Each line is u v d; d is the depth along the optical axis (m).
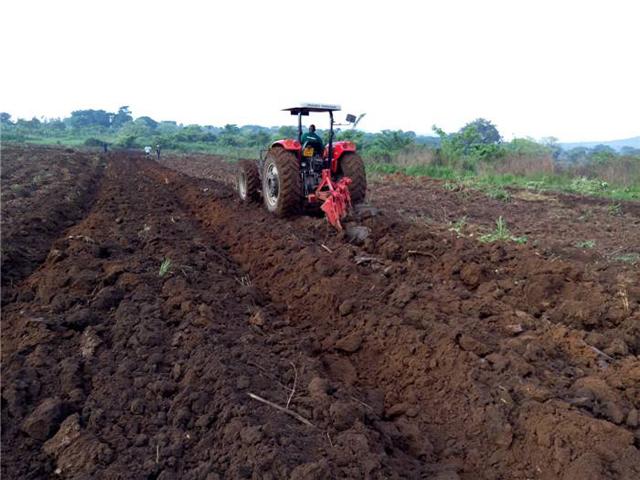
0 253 6.11
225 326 4.59
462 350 4.12
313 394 3.60
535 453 3.16
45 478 2.92
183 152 46.06
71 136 70.88
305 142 9.31
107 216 8.85
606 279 5.82
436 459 3.33
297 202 8.99
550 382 3.78
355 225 7.78
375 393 4.03
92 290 5.28
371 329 4.75
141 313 4.68
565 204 12.33
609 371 3.88
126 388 3.63
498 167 20.17
